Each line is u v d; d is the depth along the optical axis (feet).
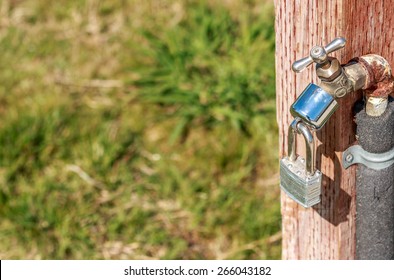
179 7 13.89
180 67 12.34
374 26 5.98
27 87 12.82
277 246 10.23
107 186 11.09
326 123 6.31
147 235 10.54
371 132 6.16
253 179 11.13
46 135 11.62
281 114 6.57
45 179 11.14
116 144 11.50
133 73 12.98
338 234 6.83
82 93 12.64
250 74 11.96
